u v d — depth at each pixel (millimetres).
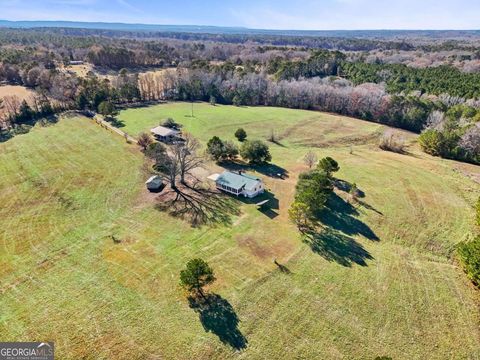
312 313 28234
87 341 24969
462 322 28375
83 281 30672
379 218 42156
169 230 38656
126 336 25469
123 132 70875
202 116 85625
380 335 26781
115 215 41406
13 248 35000
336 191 48344
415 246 38031
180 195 46469
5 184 48250
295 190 48031
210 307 28250
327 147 69438
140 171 53031
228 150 57438
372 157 62656
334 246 36844
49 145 62719
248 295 29625
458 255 35656
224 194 47250
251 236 37969
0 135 69375
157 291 29734
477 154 63375
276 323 27156
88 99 88375
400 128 85625
